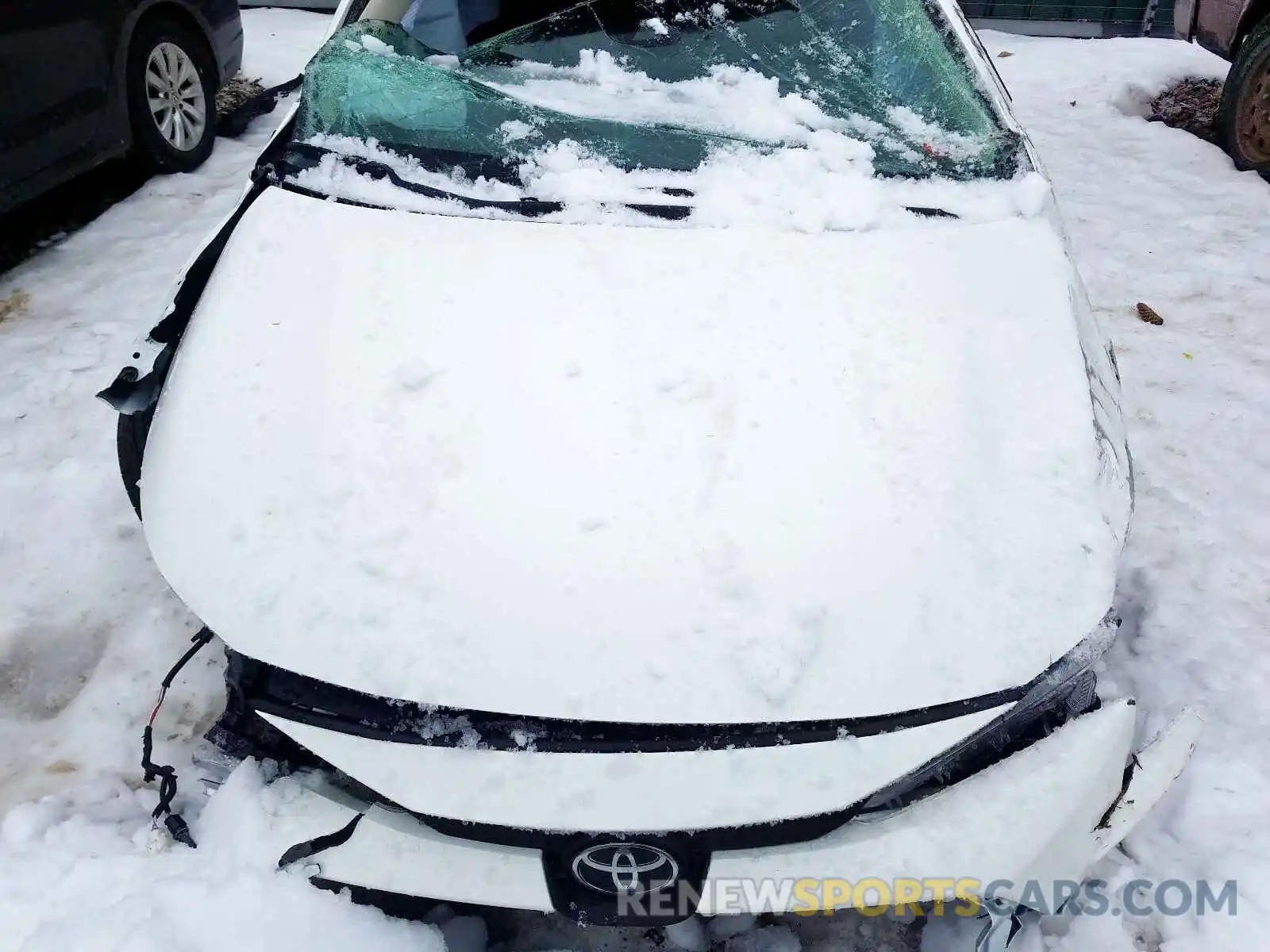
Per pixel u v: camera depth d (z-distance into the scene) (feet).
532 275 5.70
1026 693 4.40
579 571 4.50
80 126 11.75
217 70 14.69
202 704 6.61
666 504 4.71
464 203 6.15
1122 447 5.47
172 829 5.20
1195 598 7.71
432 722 4.36
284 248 5.97
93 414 9.43
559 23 6.90
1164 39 22.63
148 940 4.64
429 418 5.04
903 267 5.87
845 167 6.40
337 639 4.43
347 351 5.36
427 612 4.45
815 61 6.87
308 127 6.68
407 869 4.46
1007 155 6.66
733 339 5.41
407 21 7.22
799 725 4.27
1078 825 4.56
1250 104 14.67
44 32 11.04
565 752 4.25
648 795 4.18
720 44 6.85
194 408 5.25
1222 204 14.02
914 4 7.14
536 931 5.53
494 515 4.68
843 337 5.46
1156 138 16.10
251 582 4.60
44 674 6.99
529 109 6.46
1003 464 4.98
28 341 10.39
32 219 12.82
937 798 4.48
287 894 4.66
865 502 4.76
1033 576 4.62
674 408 5.08
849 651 4.36
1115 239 13.23
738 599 4.44
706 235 5.97
